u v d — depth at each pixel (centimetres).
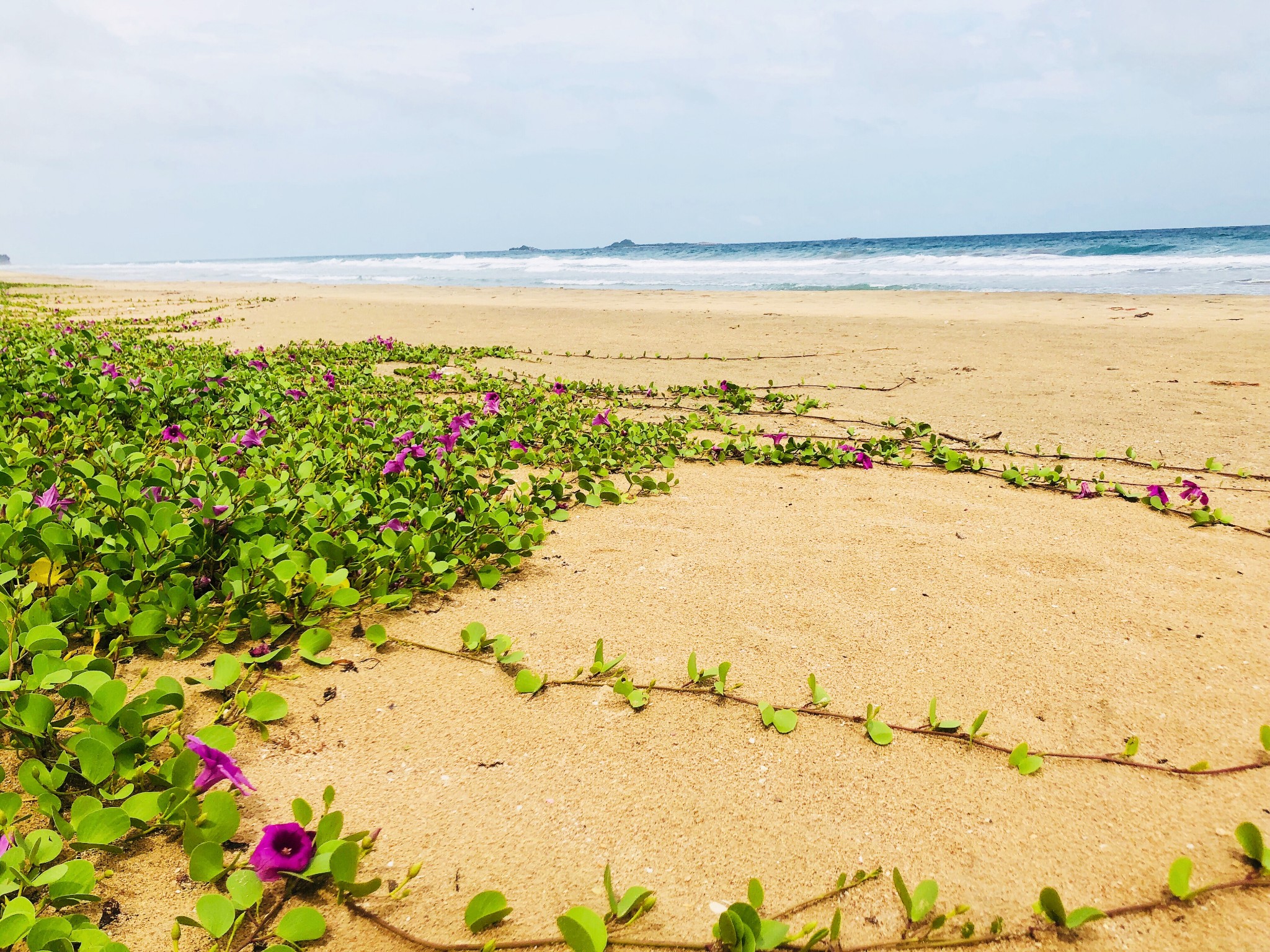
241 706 192
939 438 495
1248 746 194
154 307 1533
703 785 177
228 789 166
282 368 684
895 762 186
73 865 135
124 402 440
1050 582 284
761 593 272
